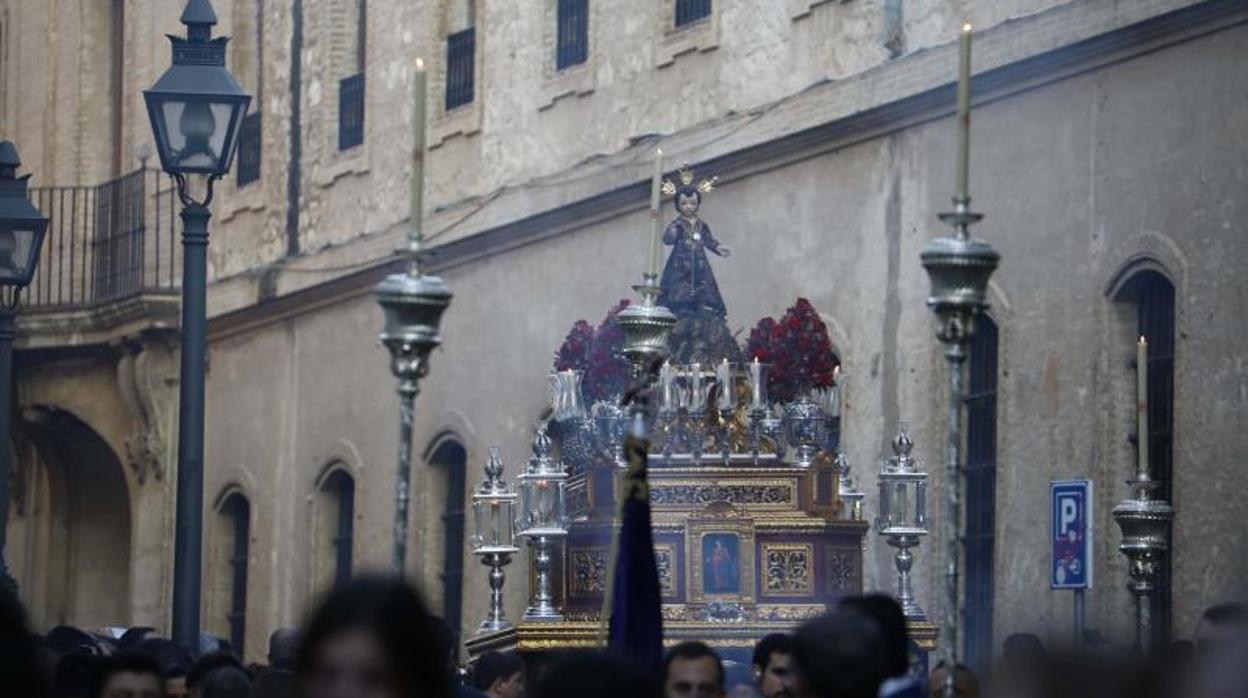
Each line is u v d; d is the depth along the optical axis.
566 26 34.72
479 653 19.78
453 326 36.62
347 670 7.13
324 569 40.28
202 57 22.64
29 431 48.09
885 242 27.56
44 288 48.84
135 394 44.50
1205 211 22.88
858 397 27.89
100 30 48.94
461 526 36.31
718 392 18.95
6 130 51.72
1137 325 24.17
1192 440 22.88
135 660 13.09
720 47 30.98
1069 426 24.61
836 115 28.33
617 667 8.52
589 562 18.92
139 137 46.47
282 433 41.53
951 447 11.51
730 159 30.23
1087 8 24.38
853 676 9.80
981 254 11.58
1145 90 23.73
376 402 38.59
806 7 29.25
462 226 36.50
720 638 18.14
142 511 44.94
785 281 29.31
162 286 44.88
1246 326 22.33
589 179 33.31
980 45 25.91
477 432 35.75
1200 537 22.72
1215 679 6.75
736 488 18.61
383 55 39.47
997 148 25.84
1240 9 22.47
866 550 27.33
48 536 49.28
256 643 41.97
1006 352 25.48
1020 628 15.09
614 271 32.62
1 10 52.03
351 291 39.44
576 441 19.45
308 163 41.44
